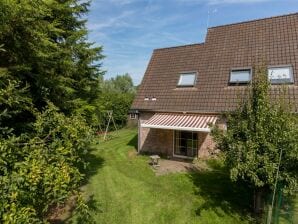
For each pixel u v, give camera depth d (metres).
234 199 15.56
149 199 15.55
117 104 48.53
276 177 11.64
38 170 7.25
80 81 18.31
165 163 23.59
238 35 26.75
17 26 9.39
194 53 28.20
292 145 11.48
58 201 8.64
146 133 27.16
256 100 12.84
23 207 6.93
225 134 13.62
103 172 20.77
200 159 23.95
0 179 6.58
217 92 23.55
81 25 18.97
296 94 19.94
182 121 23.25
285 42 23.48
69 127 8.98
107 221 12.86
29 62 11.04
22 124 11.19
